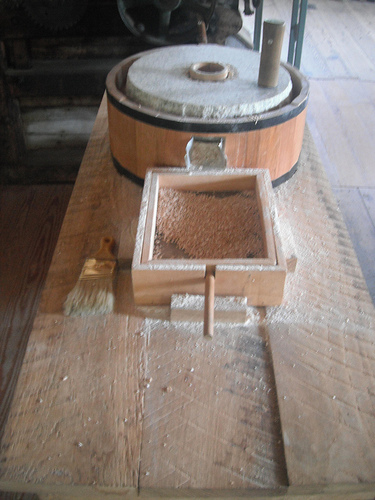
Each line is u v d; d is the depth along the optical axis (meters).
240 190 1.20
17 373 1.85
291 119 1.18
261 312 0.98
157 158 1.21
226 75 1.28
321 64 3.10
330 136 2.50
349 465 0.73
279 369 0.87
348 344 0.92
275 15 3.56
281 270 0.91
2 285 2.22
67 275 1.08
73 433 0.78
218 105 1.12
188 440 0.77
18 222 2.55
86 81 2.32
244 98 1.17
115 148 1.34
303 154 1.50
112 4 2.08
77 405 0.82
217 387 0.85
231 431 0.78
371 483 0.72
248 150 1.17
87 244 1.16
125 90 1.32
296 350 0.90
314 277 1.06
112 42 2.21
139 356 0.90
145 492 0.73
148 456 0.75
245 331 0.94
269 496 0.74
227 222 1.11
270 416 0.81
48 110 2.51
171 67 1.33
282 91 1.22
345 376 0.86
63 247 1.15
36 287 2.21
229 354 0.90
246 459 0.75
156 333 0.94
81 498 0.83
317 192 1.32
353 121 2.61
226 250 1.04
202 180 1.17
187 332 0.95
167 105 1.15
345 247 1.14
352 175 2.30
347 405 0.81
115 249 1.12
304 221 1.21
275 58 1.18
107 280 1.02
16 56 2.22
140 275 0.93
